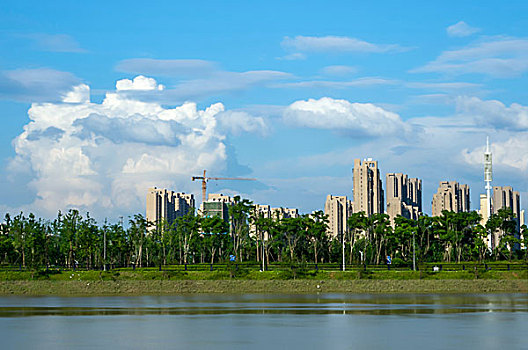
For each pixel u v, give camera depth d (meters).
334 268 165.38
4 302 113.19
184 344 58.94
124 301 114.62
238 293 142.38
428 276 153.38
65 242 186.12
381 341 60.84
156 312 91.06
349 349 56.16
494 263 175.50
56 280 147.62
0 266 162.25
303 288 147.38
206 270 159.00
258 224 193.38
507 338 62.69
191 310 94.06
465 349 56.06
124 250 192.50
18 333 67.12
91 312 91.38
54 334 66.12
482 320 79.25
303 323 76.19
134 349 56.22
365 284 148.38
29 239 170.50
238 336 64.50
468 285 148.75
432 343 59.47
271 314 87.56
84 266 187.38
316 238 198.25
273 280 149.38
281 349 56.19
